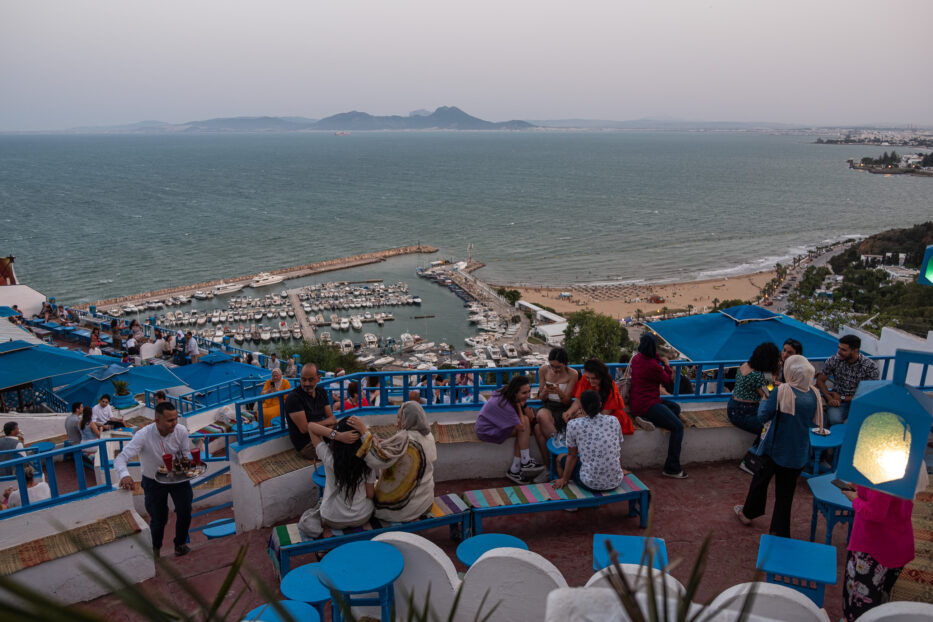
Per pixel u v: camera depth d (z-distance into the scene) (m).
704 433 8.05
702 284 107.44
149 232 151.75
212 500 10.77
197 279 109.69
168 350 26.34
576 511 6.89
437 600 4.55
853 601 4.61
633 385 7.88
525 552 4.20
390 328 86.62
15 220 165.38
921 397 3.14
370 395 10.70
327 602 4.91
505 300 97.06
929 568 5.05
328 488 5.74
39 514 5.83
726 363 8.61
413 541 4.58
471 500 6.20
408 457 5.76
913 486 3.10
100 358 20.81
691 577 1.57
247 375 20.00
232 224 164.38
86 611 0.96
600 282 110.69
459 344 80.75
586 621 1.77
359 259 125.31
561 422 7.60
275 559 5.69
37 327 28.55
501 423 7.34
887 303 56.12
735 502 7.04
